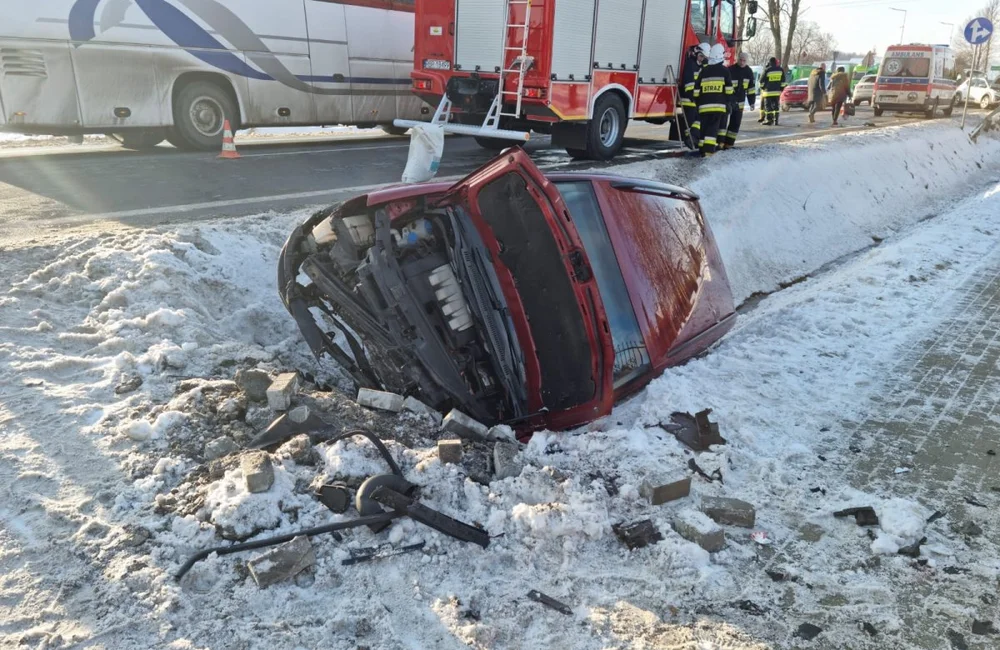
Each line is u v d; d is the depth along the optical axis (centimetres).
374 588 269
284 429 343
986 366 510
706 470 360
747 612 271
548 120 1013
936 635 263
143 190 781
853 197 1183
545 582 281
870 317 603
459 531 294
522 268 404
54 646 231
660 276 481
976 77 3231
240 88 1138
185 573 262
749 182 1018
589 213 450
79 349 420
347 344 517
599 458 361
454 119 1123
